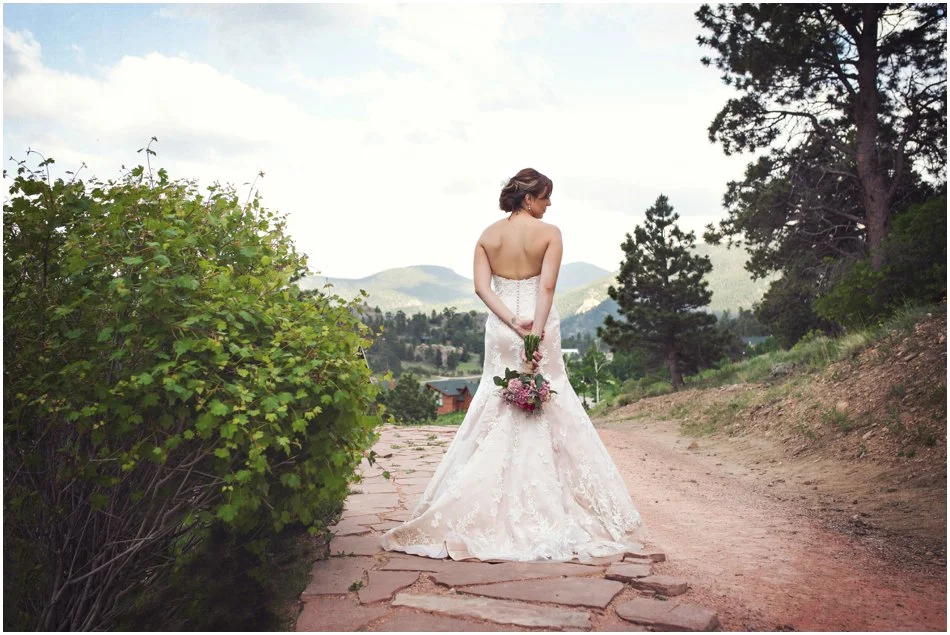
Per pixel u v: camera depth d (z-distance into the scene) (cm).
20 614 301
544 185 437
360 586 317
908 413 763
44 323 299
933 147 1902
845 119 2109
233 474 310
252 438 292
